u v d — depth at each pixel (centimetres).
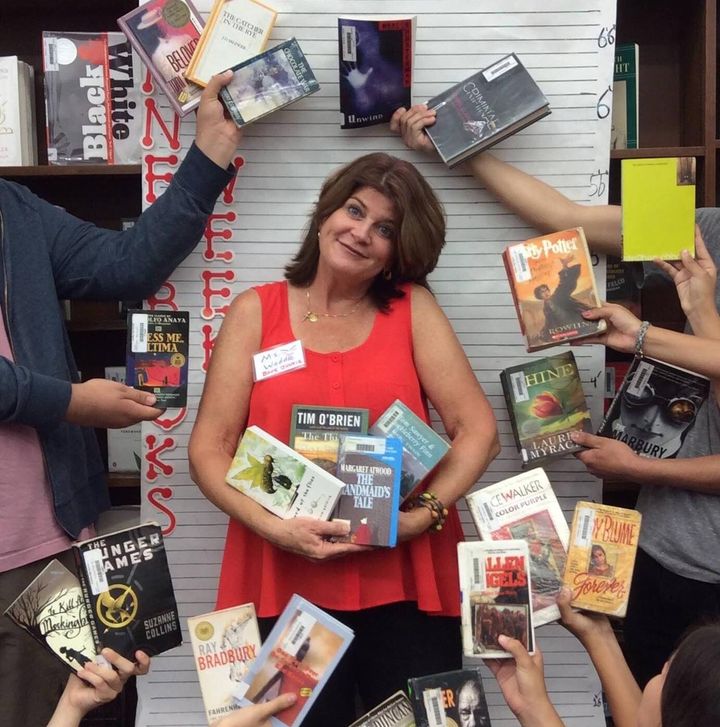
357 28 206
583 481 221
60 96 243
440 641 187
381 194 178
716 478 181
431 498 177
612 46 213
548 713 148
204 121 198
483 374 222
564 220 209
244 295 194
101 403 175
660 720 112
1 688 172
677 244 189
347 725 190
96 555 155
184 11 206
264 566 181
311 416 177
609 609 161
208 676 165
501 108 204
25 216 185
